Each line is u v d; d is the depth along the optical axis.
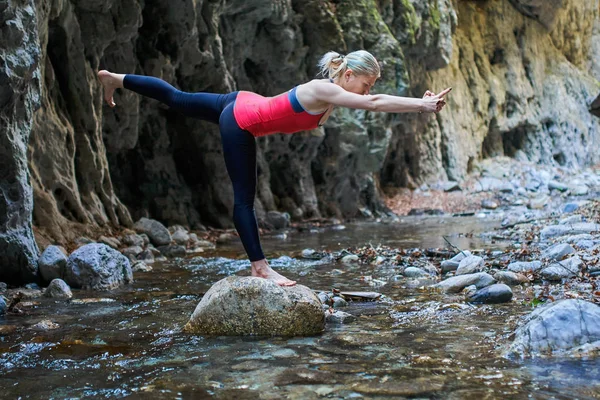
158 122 11.77
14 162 6.02
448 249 8.35
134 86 4.34
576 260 6.03
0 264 6.06
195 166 12.56
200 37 11.30
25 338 4.05
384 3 15.83
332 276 6.53
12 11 5.70
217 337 3.96
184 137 12.34
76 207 8.51
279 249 9.44
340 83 4.04
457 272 6.30
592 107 14.40
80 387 3.05
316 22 13.74
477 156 22.70
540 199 17.72
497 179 21.84
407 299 5.14
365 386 2.93
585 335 3.37
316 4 13.68
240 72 13.01
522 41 25.30
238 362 3.38
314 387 2.94
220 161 12.37
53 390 3.02
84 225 8.47
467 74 22.81
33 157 7.91
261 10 12.23
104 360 3.51
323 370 3.19
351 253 8.41
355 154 15.46
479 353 3.40
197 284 6.22
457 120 21.66
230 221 12.51
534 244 8.51
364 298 5.16
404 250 8.55
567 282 5.53
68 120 8.88
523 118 24.33
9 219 6.06
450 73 21.69
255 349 3.64
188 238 10.12
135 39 10.22
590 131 26.84
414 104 3.65
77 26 8.80
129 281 6.34
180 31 10.76
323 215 15.14
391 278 6.32
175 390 2.96
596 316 3.42
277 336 3.94
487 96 23.34
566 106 25.88
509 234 10.28
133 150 11.60
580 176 23.80
